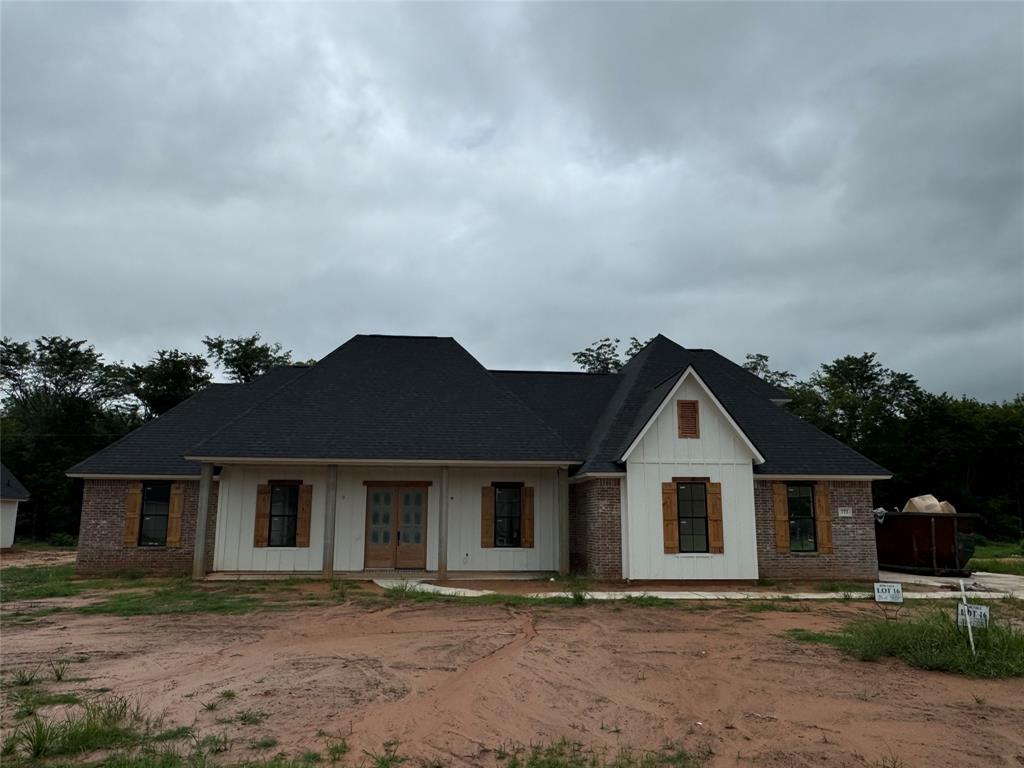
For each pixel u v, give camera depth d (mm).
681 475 18875
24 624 12391
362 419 20172
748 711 7277
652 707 7422
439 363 22891
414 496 20656
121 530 20625
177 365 47531
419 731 6566
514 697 7750
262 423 19484
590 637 11227
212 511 19938
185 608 13984
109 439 49281
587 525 19703
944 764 5852
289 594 16109
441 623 12484
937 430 52469
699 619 13062
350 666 9117
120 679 8414
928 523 22203
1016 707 7430
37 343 53125
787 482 19844
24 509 45719
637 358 25016
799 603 15289
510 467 20828
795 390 56062
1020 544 40688
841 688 8172
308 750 6004
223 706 7273
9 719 6820
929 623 10266
